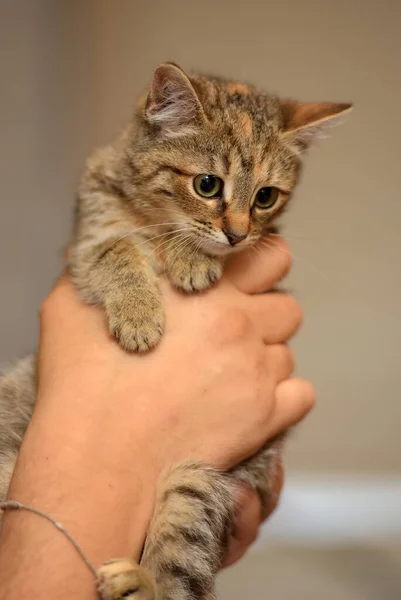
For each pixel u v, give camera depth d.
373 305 0.62
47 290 0.62
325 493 0.63
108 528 0.31
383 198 0.60
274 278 0.41
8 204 0.60
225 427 0.36
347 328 0.63
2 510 0.34
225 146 0.39
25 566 0.30
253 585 0.58
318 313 0.62
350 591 0.57
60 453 0.32
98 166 0.43
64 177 0.61
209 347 0.37
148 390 0.35
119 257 0.40
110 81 0.60
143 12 0.59
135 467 0.33
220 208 0.39
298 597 0.57
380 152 0.60
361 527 0.62
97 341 0.37
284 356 0.39
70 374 0.35
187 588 0.36
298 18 0.59
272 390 0.37
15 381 0.42
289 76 0.59
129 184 0.41
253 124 0.41
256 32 0.59
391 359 0.63
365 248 0.61
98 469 0.32
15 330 0.62
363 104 0.59
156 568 0.35
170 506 0.36
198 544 0.36
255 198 0.41
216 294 0.39
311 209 0.61
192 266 0.39
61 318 0.38
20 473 0.32
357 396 0.64
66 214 0.61
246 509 0.39
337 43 0.59
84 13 0.59
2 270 0.61
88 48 0.60
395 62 0.58
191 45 0.60
